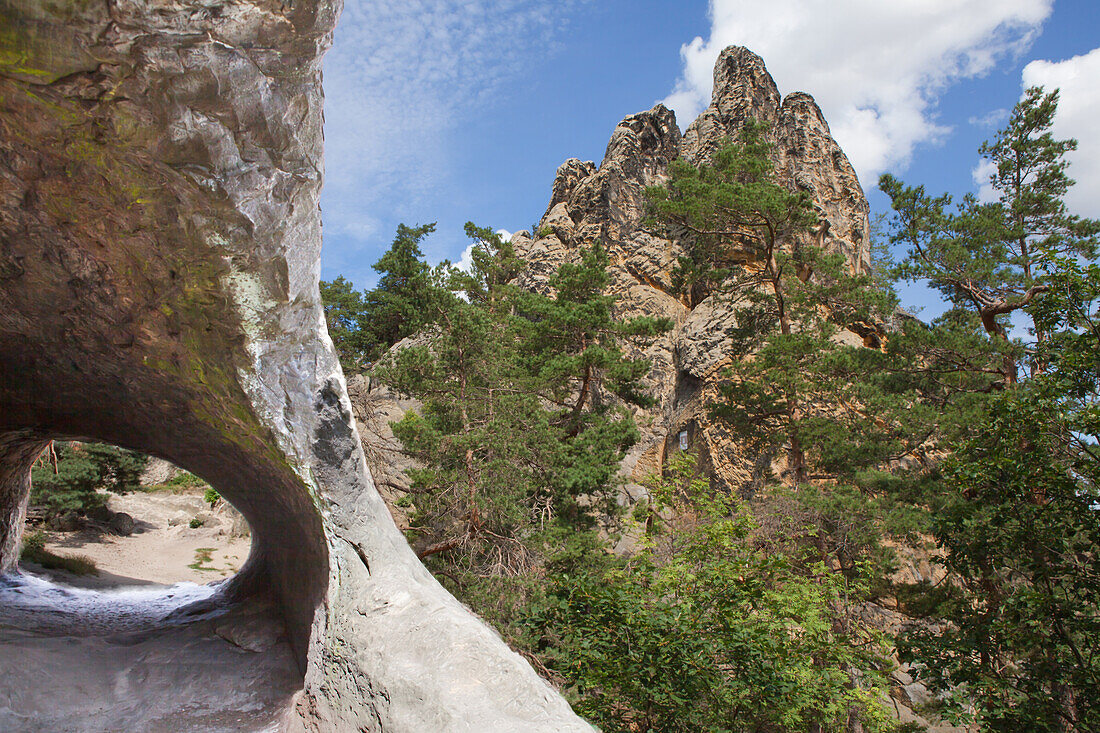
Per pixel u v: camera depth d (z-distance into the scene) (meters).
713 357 36.53
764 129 28.19
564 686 10.25
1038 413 10.12
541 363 27.92
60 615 6.82
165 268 3.86
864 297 23.33
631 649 7.66
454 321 21.47
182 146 3.17
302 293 4.33
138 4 2.63
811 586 9.89
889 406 19.89
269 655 5.66
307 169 3.69
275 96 3.29
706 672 7.71
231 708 4.82
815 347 23.27
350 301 42.88
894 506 18.84
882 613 17.64
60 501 25.31
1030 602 9.72
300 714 4.66
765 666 7.81
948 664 10.42
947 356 21.00
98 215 3.52
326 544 4.92
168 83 2.94
